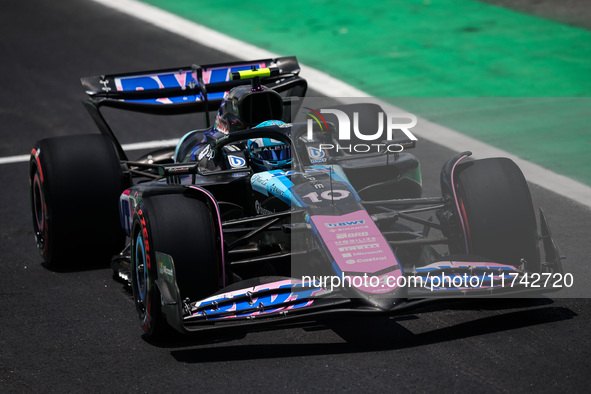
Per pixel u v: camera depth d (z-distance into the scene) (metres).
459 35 56.47
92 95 30.09
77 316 24.16
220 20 64.56
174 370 20.16
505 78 48.50
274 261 24.50
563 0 62.59
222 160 26.06
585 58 50.66
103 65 56.41
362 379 19.02
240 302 20.61
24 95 51.72
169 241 21.16
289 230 21.64
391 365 19.62
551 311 22.11
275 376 19.45
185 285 21.28
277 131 24.70
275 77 32.25
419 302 19.75
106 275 27.77
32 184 29.25
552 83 47.28
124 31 63.84
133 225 22.55
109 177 27.78
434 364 19.53
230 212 25.73
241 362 20.34
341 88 48.16
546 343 20.23
